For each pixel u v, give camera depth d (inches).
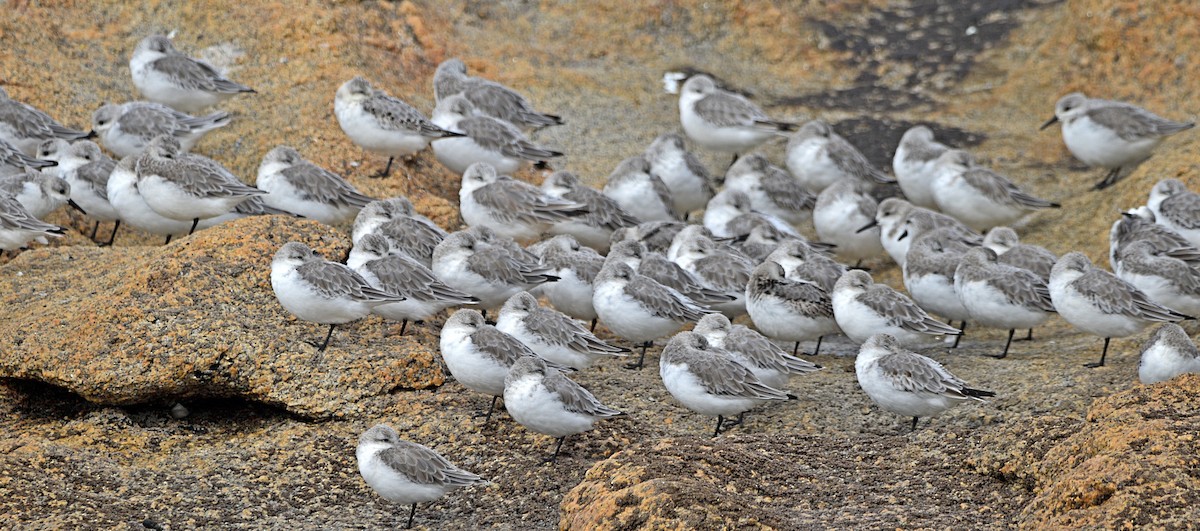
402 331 668.1
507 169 888.9
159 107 860.0
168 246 695.1
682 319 673.0
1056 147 1045.2
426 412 605.6
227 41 1029.2
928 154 939.3
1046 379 618.8
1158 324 716.0
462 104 893.8
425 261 729.0
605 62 1163.9
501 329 625.0
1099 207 920.9
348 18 1064.2
